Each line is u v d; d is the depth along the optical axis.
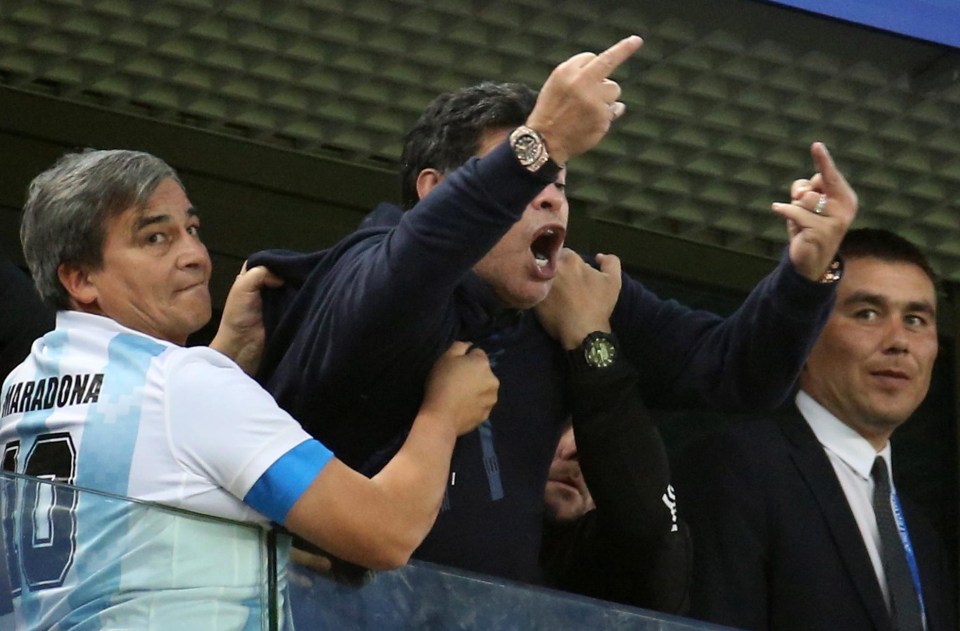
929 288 13.90
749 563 12.56
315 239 18.92
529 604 10.28
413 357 10.07
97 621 9.09
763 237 20.47
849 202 11.45
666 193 20.11
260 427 9.34
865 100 19.47
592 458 11.35
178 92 18.58
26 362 9.91
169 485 9.29
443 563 10.56
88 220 10.18
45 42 17.92
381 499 9.45
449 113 11.14
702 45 18.59
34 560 9.12
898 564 12.79
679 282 20.23
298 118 18.84
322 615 9.50
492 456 10.84
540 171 9.63
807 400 13.42
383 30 18.09
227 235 18.58
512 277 10.71
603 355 11.32
